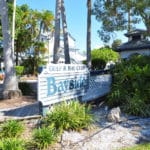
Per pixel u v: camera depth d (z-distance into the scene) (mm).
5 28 15477
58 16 17531
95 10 18125
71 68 11625
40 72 9742
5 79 15492
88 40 19906
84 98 12555
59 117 8648
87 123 8805
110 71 14883
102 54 27438
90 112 10500
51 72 10188
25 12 42656
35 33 44219
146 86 11984
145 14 15305
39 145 7461
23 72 41938
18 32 38938
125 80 12609
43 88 9773
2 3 15367
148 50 26391
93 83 13250
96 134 8438
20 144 7371
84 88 12641
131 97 11688
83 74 12648
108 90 13898
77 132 8438
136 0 14617
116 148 7605
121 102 11664
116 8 16891
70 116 8688
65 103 9359
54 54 17562
